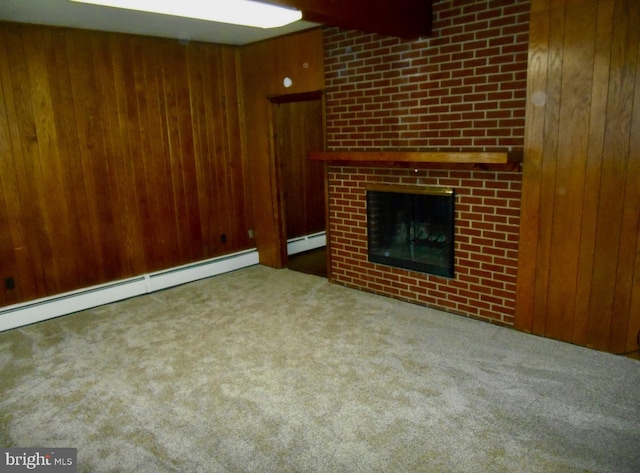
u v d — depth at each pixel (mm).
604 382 2680
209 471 2107
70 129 3939
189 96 4648
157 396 2727
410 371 2877
